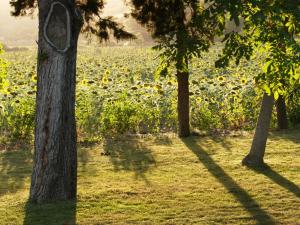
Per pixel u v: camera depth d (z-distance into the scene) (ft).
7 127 55.62
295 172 38.45
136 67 108.06
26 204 30.45
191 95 59.47
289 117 57.77
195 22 30.22
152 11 43.70
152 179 37.11
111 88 65.41
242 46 27.76
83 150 47.14
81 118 53.93
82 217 28.78
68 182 31.07
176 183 35.94
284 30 26.76
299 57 26.16
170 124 57.72
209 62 111.14
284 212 29.89
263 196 32.76
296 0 26.00
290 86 42.96
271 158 42.98
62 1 28.91
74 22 29.43
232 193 33.42
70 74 29.68
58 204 30.42
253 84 61.87
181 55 31.40
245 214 29.55
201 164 41.39
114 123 53.52
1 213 29.32
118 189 34.12
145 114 55.77
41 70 29.40
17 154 46.52
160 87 61.21
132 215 29.27
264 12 25.43
